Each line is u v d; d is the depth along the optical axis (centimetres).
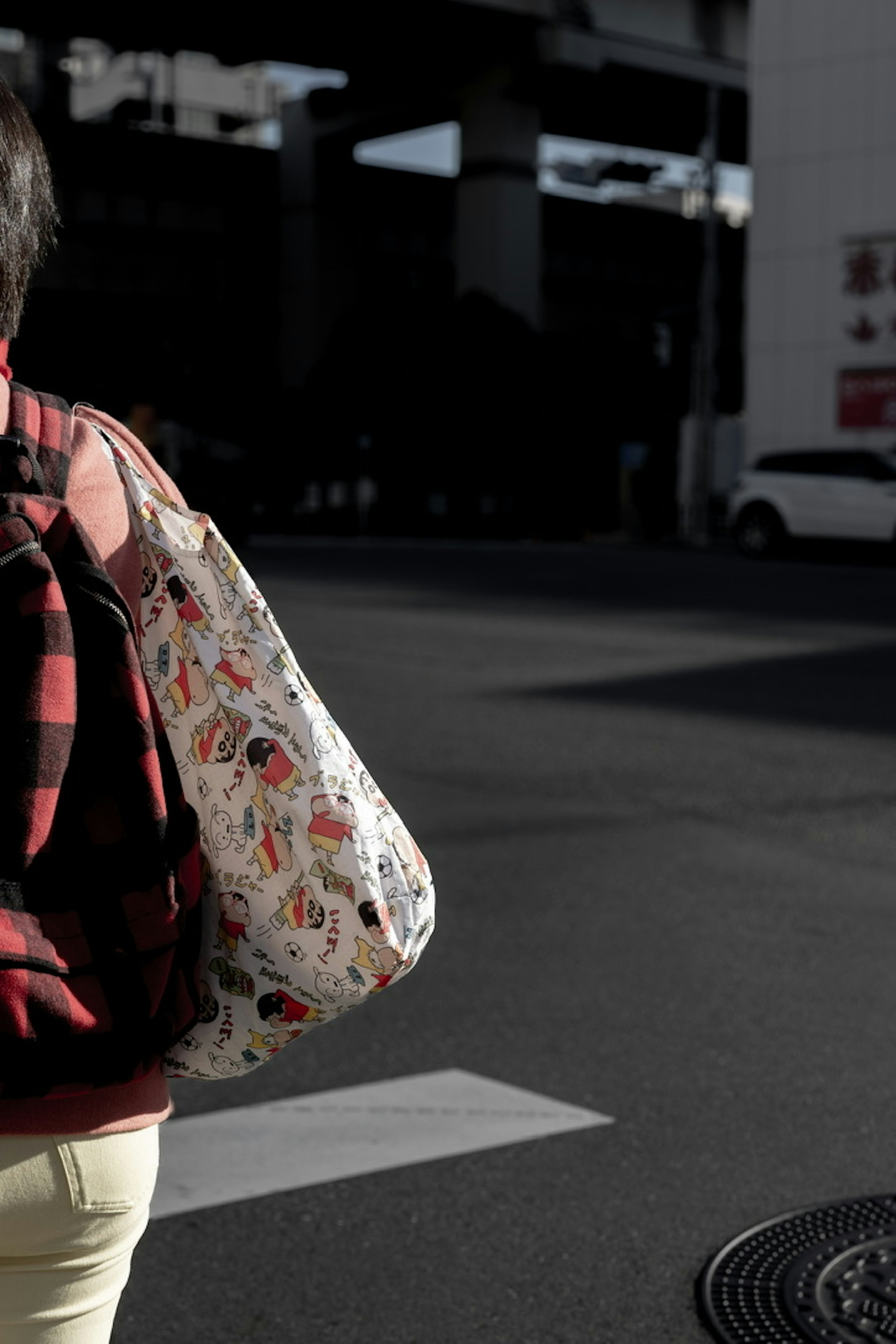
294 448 6291
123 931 146
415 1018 530
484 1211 386
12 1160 145
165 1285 347
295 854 157
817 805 866
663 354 6406
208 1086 474
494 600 2123
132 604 160
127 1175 151
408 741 1059
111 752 148
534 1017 529
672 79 7125
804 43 4156
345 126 7881
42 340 7412
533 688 1309
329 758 157
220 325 8025
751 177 4256
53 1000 140
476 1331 328
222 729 159
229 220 8206
